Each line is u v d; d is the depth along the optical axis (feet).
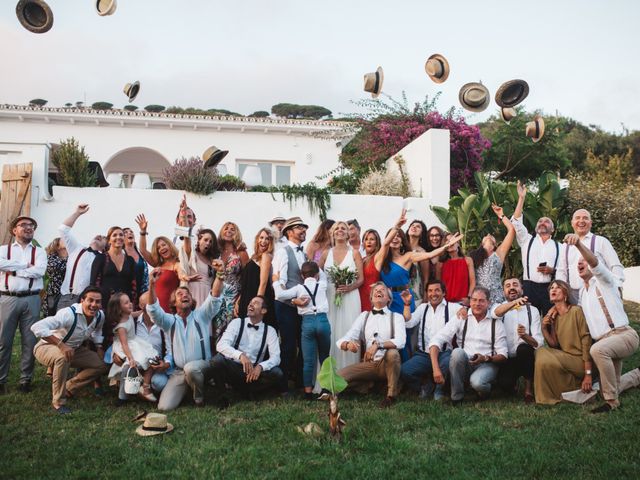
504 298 22.17
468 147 43.55
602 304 18.03
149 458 14.61
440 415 17.54
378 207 37.01
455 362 18.49
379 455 14.67
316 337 19.79
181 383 18.69
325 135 54.60
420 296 23.09
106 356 19.66
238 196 35.70
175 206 35.06
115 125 52.85
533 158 58.34
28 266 19.97
